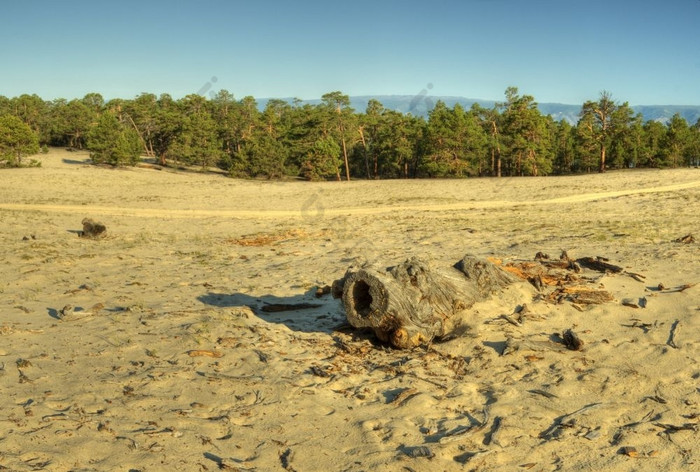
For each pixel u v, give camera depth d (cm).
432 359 808
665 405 667
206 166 9769
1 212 3177
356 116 9950
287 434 586
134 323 939
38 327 909
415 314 829
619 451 567
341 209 4134
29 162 8475
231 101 12075
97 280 1323
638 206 3766
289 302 1116
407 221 3048
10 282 1264
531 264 1198
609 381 729
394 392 701
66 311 966
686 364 776
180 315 985
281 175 8794
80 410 604
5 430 548
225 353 808
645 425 619
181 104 11469
